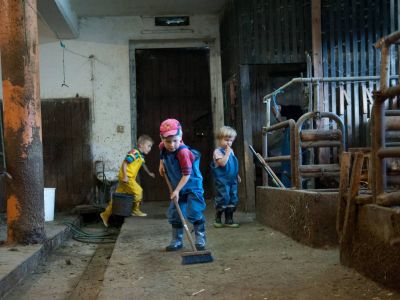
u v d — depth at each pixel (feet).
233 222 18.39
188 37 28.86
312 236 13.30
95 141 28.45
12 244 14.97
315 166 16.34
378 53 24.04
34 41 15.12
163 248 14.37
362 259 10.07
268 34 24.08
